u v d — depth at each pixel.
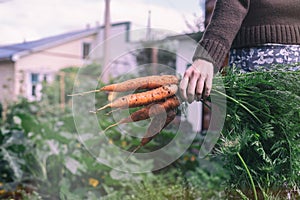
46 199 2.70
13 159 2.86
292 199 1.33
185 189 2.34
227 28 1.33
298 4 1.38
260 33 1.38
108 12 7.16
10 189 2.77
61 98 7.32
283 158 1.30
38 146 3.17
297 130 1.29
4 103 5.62
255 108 1.31
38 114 5.76
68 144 3.19
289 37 1.38
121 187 2.89
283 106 1.30
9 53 12.98
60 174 2.90
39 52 13.64
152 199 2.34
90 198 2.48
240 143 1.29
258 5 1.39
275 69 1.34
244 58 1.44
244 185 1.38
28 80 13.17
